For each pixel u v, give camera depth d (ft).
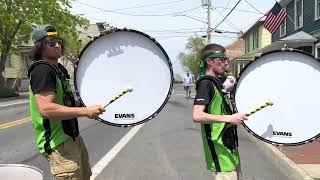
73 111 11.53
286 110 12.22
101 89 12.33
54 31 12.19
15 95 119.14
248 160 29.50
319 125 12.13
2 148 35.06
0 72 117.70
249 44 154.30
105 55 12.30
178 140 38.22
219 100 12.82
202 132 13.10
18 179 10.27
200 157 30.40
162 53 12.21
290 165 26.86
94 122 51.39
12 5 112.37
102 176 25.30
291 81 12.20
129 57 12.28
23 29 113.91
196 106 12.70
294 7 86.28
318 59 12.00
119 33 12.26
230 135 12.93
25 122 53.62
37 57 12.24
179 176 25.17
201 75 13.44
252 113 12.12
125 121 12.30
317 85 12.09
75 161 12.16
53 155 12.05
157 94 12.28
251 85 12.36
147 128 46.47
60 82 11.96
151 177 25.04
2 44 115.24
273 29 74.64
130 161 29.37
